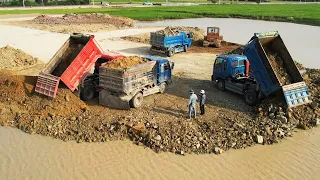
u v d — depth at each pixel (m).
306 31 45.25
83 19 55.44
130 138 14.08
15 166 12.25
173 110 16.39
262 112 15.99
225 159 12.74
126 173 11.84
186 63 26.88
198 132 14.03
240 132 14.22
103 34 41.91
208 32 34.72
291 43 35.56
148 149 13.34
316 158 12.95
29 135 14.48
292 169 12.21
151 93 17.91
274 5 102.50
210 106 17.12
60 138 14.16
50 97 16.22
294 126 15.34
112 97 16.44
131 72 16.08
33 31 42.56
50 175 11.72
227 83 19.22
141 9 83.75
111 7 94.88
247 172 11.98
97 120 15.14
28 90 17.06
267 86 16.39
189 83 21.11
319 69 24.27
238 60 19.08
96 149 13.34
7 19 57.66
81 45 18.86
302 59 28.11
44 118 15.38
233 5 102.88
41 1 105.56
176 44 30.52
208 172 11.94
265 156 13.02
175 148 13.26
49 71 17.55
